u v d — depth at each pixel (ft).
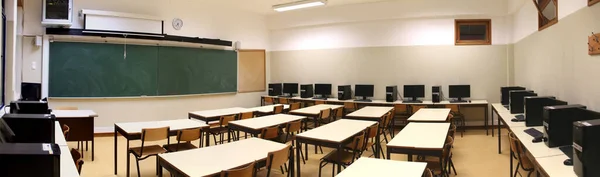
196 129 12.41
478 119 23.47
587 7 10.71
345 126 13.20
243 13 26.89
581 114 8.96
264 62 28.53
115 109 21.15
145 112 22.09
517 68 21.34
